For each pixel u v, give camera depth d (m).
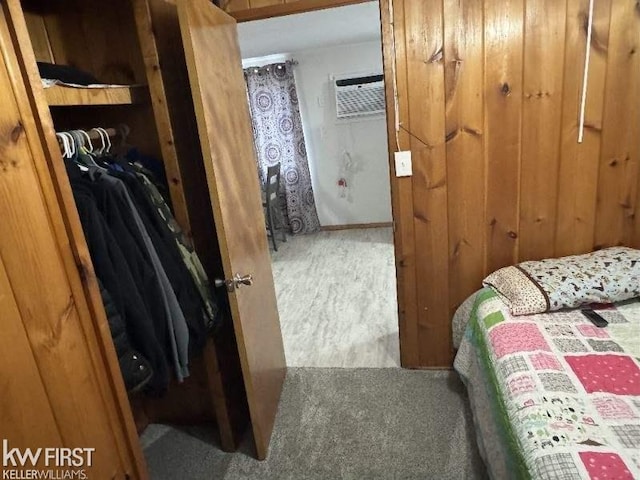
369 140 5.11
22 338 0.79
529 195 2.03
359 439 1.92
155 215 1.48
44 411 0.83
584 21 1.79
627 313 1.75
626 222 2.01
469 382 1.98
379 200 5.32
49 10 1.63
